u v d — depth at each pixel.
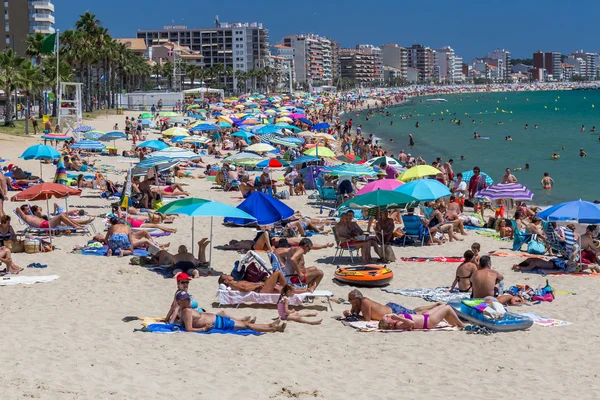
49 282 15.86
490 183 30.45
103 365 10.44
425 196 20.25
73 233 21.59
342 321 13.35
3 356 10.70
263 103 120.88
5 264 17.47
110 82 112.75
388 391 9.80
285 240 16.69
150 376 10.04
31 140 55.31
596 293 15.62
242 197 30.84
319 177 32.00
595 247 18.73
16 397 8.85
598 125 98.62
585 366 11.03
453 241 21.97
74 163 39.12
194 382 9.85
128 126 65.50
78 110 62.38
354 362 11.05
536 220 20.52
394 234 21.73
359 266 16.88
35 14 137.25
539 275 17.42
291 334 12.49
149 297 14.87
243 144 52.72
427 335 12.54
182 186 35.06
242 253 19.44
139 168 29.67
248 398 9.30
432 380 10.30
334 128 85.00
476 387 10.03
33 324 12.60
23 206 21.19
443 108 173.75
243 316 13.62
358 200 18.72
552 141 73.62
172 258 17.47
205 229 22.98
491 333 12.65
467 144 73.19
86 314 13.43
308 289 14.41
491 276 14.32
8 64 65.88
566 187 41.09
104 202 28.80
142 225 22.45
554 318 13.77
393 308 13.34
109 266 17.39
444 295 15.09
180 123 73.00
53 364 10.38
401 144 75.56
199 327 12.48
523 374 10.62
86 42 91.38
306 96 183.75
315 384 9.98
